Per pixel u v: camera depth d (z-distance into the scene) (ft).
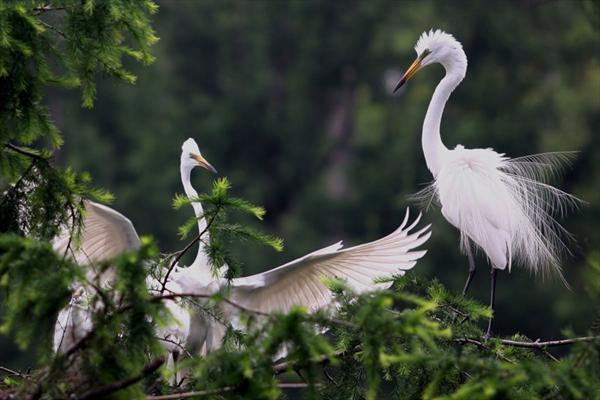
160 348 23.44
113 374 23.29
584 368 23.34
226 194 26.96
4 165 28.17
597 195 95.55
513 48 108.17
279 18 120.37
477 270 89.97
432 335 24.23
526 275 89.15
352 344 29.91
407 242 34.96
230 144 116.26
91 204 33.47
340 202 107.45
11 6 26.96
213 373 23.75
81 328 27.17
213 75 119.34
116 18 28.14
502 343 30.86
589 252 23.99
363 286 35.63
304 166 116.78
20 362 78.13
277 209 115.24
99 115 108.78
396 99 117.29
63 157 103.35
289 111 118.93
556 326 86.28
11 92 27.61
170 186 104.22
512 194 39.96
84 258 35.29
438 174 41.57
